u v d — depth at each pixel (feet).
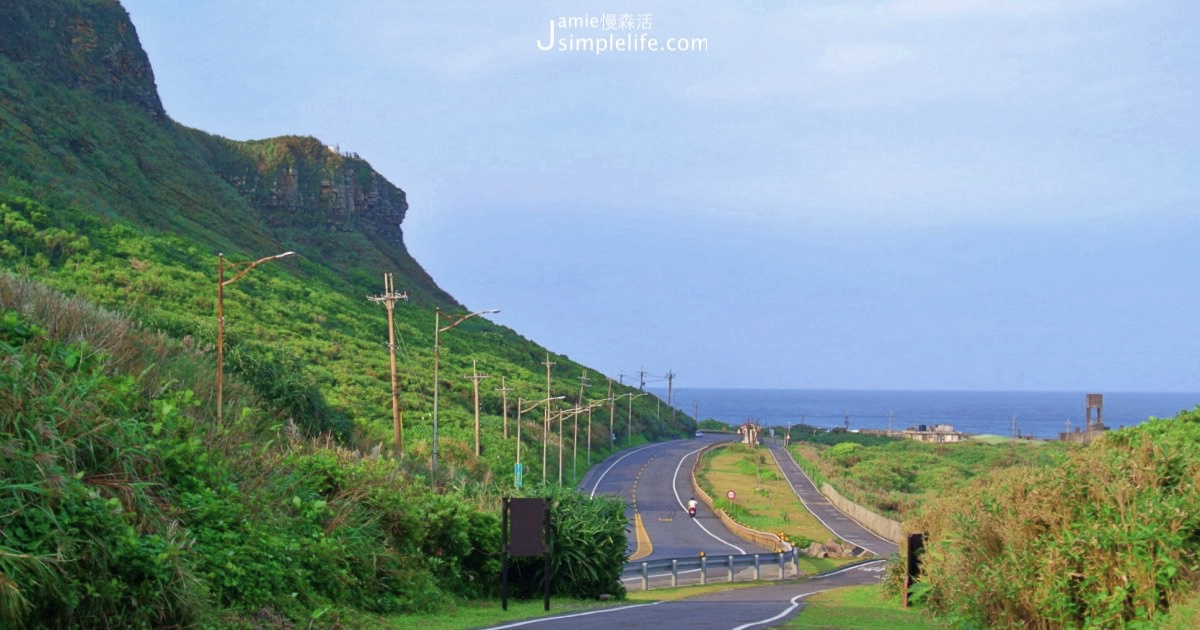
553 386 343.05
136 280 229.45
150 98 448.24
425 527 58.34
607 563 71.87
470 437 205.98
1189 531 39.96
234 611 35.70
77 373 37.99
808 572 131.03
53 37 396.98
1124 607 40.52
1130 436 57.93
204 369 78.23
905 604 64.69
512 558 65.62
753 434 411.95
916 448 372.79
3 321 39.40
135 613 30.58
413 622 45.75
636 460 325.42
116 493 34.37
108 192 324.80
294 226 510.58
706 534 181.78
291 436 68.59
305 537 45.73
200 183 424.46
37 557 27.37
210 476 42.86
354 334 289.94
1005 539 47.06
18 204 243.40
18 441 30.30
